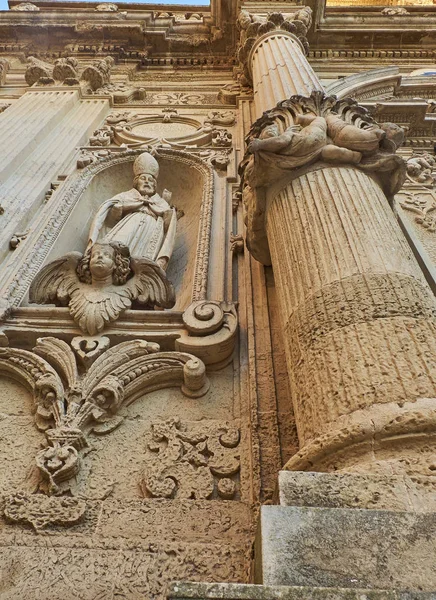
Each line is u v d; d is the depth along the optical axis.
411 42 8.23
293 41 6.01
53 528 1.91
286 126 3.08
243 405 2.49
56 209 4.14
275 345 2.81
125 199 4.20
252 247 3.21
